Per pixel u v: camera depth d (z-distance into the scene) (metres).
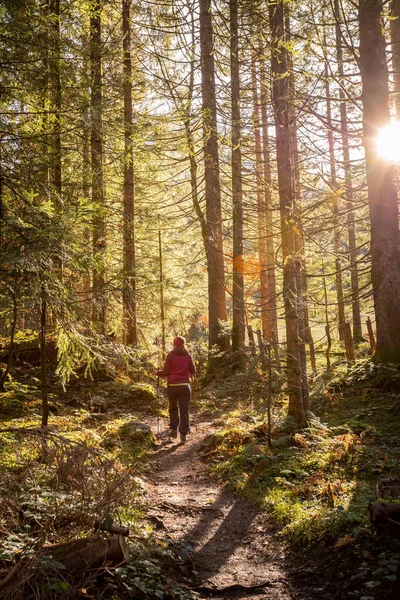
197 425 10.14
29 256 4.98
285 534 4.75
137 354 7.14
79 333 6.32
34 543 3.59
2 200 5.28
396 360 9.63
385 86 9.98
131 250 13.55
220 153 16.69
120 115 9.27
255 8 10.83
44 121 6.99
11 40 5.74
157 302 15.09
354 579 3.75
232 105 15.49
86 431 7.79
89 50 8.56
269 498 5.52
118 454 7.24
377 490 4.79
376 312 10.18
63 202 5.81
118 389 11.60
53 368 11.86
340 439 6.74
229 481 6.35
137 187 18.81
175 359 8.97
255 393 8.27
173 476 6.93
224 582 4.10
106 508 3.95
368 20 9.88
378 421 7.61
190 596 3.80
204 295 21.69
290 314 7.86
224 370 14.77
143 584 3.67
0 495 4.00
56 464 4.16
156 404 11.35
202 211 19.58
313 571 4.07
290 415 7.89
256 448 7.03
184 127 15.88
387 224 10.16
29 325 6.68
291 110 8.39
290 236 7.91
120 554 3.65
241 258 16.84
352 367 10.84
